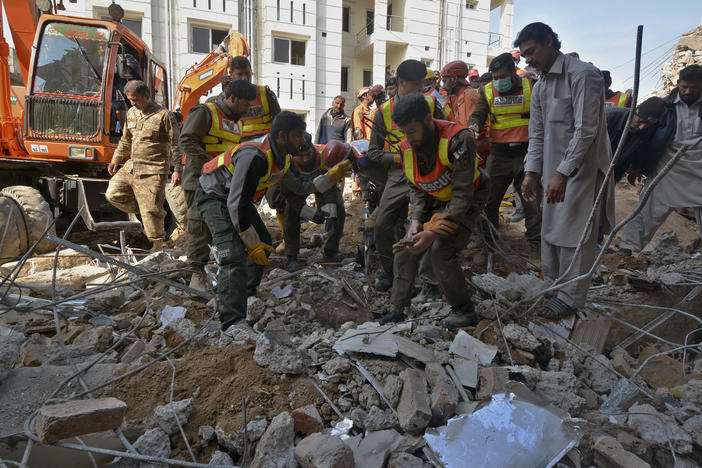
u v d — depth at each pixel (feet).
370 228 13.84
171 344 8.55
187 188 11.04
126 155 16.12
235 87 10.85
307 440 6.03
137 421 6.40
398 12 66.08
